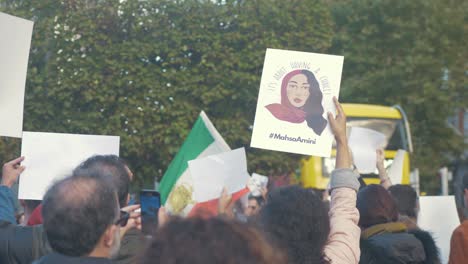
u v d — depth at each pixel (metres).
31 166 6.61
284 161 17.66
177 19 16.83
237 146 17.58
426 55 30.39
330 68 5.92
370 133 9.99
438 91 29.84
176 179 8.90
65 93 15.92
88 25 16.12
